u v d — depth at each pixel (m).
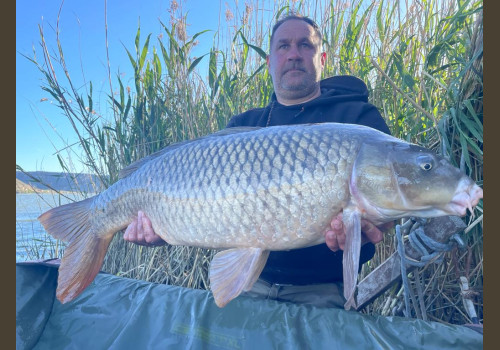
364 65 2.95
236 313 1.59
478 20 2.06
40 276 1.91
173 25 3.35
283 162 1.51
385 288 1.82
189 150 1.71
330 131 1.53
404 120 2.60
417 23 2.89
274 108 2.39
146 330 1.60
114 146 3.47
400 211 1.48
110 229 1.97
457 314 2.25
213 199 1.59
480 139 1.90
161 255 3.04
